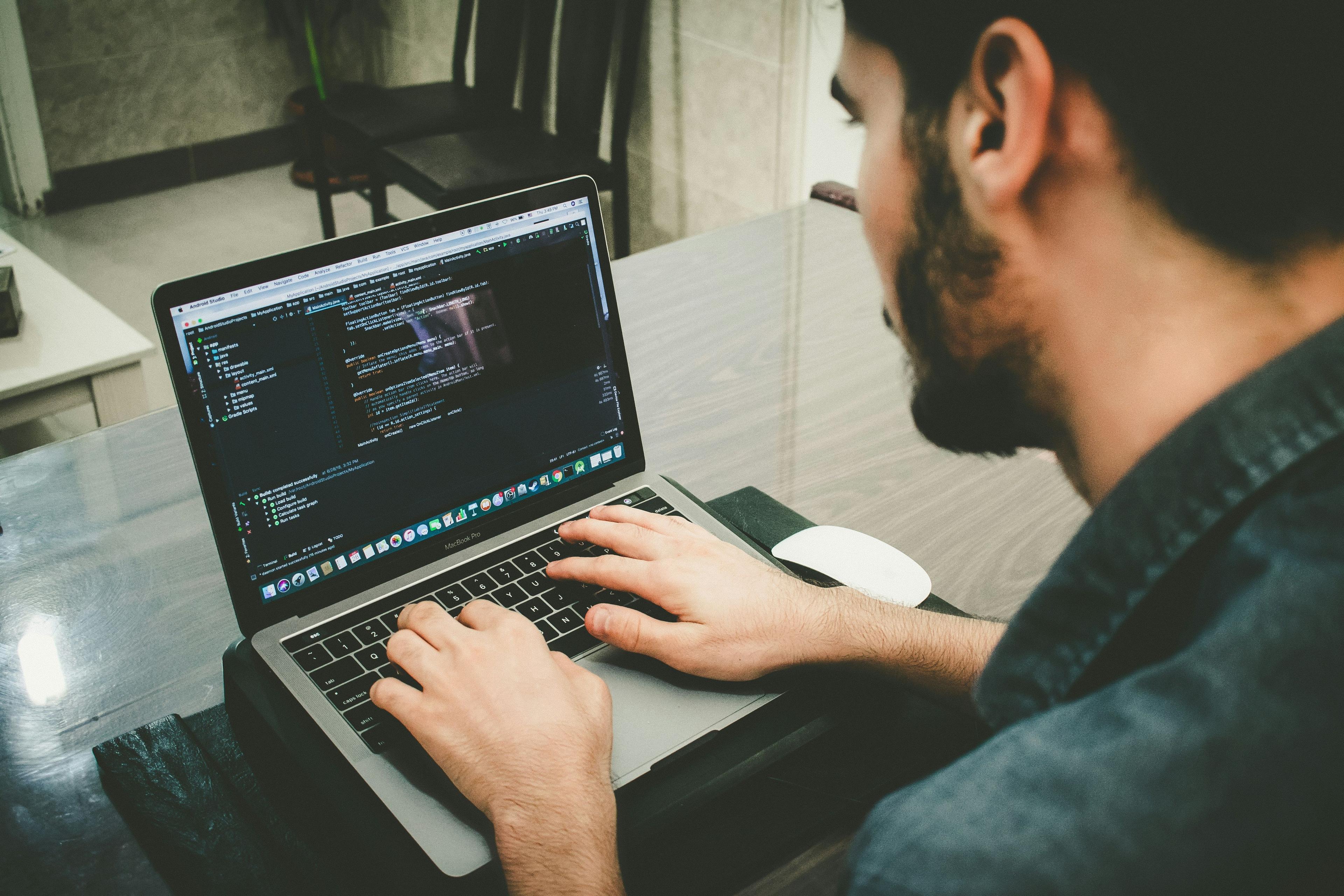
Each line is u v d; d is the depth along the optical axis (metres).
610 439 0.93
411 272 0.81
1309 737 0.27
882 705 0.75
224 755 0.72
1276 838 0.27
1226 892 0.27
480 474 0.86
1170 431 0.35
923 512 0.98
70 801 0.69
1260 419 0.32
